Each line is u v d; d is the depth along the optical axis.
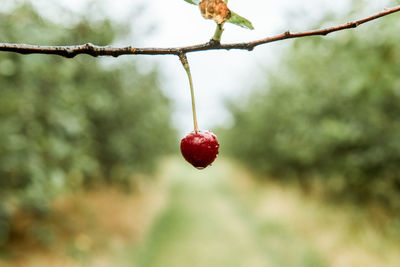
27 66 3.90
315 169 10.69
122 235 8.68
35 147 4.70
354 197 9.15
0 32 3.70
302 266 6.79
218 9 1.10
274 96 11.89
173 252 7.82
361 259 6.50
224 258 7.48
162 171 26.73
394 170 7.08
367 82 4.60
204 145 1.56
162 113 12.05
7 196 5.17
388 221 7.80
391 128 6.66
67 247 6.76
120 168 12.43
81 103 6.63
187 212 12.29
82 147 6.70
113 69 9.02
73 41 5.19
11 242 6.25
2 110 4.21
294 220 9.67
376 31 4.16
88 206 9.87
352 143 7.24
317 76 7.54
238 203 13.91
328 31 1.22
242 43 1.19
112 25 5.83
